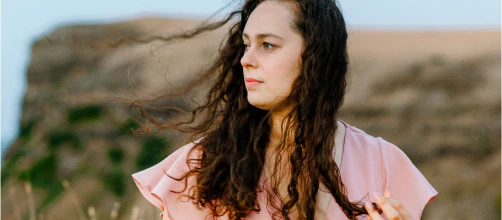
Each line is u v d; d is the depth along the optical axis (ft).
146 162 70.79
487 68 71.20
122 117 73.77
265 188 6.12
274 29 6.00
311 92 6.15
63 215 66.39
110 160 71.67
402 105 70.18
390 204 5.74
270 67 6.01
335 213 6.08
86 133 74.23
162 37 8.41
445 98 70.49
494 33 79.25
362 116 70.79
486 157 68.18
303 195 6.03
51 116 77.92
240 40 6.93
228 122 6.49
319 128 6.20
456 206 66.03
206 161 6.23
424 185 6.54
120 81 75.66
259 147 6.24
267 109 6.20
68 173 70.79
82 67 79.97
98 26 78.74
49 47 81.51
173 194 6.15
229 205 5.95
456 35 79.61
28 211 67.36
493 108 68.90
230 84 6.75
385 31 82.23
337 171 6.18
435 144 69.21
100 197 68.03
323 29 6.24
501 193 65.00
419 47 75.87
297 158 6.16
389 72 72.23
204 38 55.31
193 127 7.00
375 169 6.50
